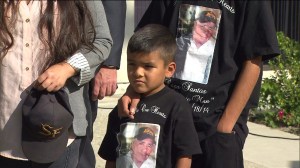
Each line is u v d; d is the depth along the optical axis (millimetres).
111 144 3057
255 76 3023
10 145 2703
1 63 2648
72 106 2744
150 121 2916
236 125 3105
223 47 3059
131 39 2926
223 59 3051
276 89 7543
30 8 2625
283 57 7703
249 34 3012
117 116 3041
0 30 2588
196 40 3109
